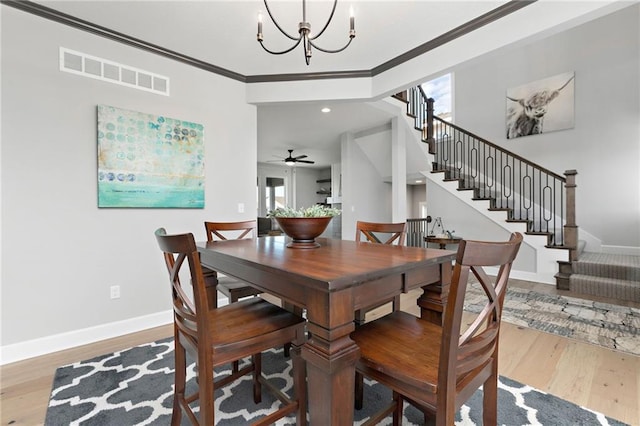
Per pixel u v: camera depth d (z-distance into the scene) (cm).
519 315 294
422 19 247
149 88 279
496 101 576
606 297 350
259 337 126
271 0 221
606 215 459
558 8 211
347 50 295
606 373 193
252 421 151
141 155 272
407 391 102
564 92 496
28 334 222
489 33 245
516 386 179
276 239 229
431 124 566
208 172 317
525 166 534
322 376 105
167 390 179
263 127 548
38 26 227
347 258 140
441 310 151
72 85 241
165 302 287
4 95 214
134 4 225
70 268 240
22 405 166
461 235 512
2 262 214
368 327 138
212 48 288
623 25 445
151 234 279
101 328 252
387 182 673
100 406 164
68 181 238
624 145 444
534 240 426
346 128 558
